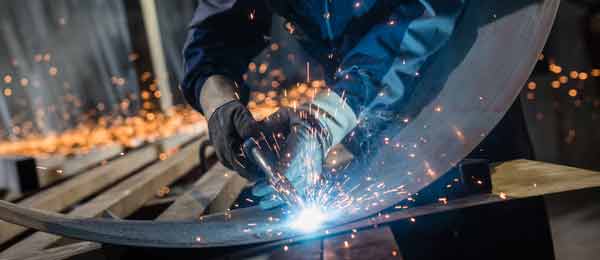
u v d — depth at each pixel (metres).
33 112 10.56
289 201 1.76
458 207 1.73
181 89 2.32
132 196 2.82
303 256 1.45
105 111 10.55
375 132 2.22
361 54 2.04
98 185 3.57
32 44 12.15
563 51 5.59
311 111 1.96
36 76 11.65
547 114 5.50
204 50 2.28
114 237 1.59
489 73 2.05
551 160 5.50
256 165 1.97
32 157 3.36
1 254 1.87
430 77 2.23
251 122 1.96
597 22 5.48
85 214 2.42
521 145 2.38
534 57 1.92
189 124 5.99
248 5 2.29
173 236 1.65
